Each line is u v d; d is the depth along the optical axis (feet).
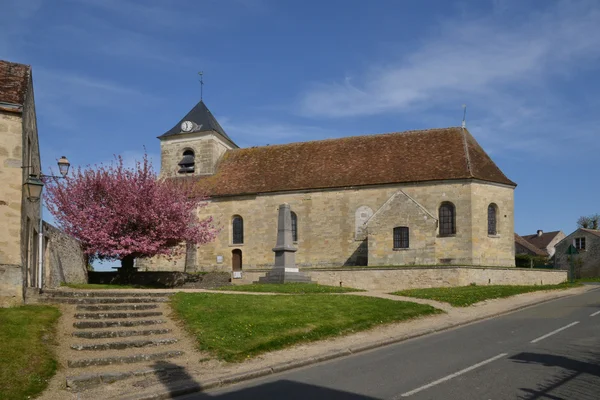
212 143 151.33
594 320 57.31
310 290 81.30
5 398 31.14
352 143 141.90
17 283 51.06
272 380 35.88
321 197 131.64
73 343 42.60
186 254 139.95
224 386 35.09
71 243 94.68
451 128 135.74
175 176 151.74
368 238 119.55
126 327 47.93
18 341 39.47
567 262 190.80
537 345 44.42
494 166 129.08
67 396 32.63
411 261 115.14
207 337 45.42
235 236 138.82
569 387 31.42
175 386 33.96
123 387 34.32
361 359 41.60
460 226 119.03
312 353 43.27
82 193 108.27
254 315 53.16
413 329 53.83
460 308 68.80
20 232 51.88
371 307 61.98
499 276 107.04
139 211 104.63
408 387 32.09
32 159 63.41
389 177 126.93
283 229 100.53
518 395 29.86
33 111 63.57
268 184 137.49
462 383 32.60
